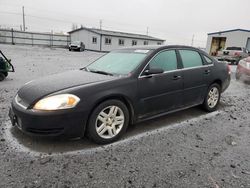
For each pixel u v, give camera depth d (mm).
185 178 2551
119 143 3383
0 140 3307
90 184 2395
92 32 37500
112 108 3357
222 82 5145
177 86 4141
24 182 2387
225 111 5184
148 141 3473
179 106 4328
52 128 2908
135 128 3984
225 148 3320
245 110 5367
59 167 2684
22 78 8633
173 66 4141
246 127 4211
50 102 2912
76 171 2615
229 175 2635
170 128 4027
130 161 2871
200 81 4594
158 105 3920
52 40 40000
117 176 2547
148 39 42250
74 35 41406
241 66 9602
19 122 3117
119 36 38219
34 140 3348
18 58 16516
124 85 3418
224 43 30109
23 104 3092
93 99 3098
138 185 2406
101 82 3297
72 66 13312
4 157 2859
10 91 6398
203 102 4895
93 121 3162
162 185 2418
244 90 8070
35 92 3141
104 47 36906
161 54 4016
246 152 3219
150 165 2791
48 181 2418
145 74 3672
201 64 4707
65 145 3242
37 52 24578
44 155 2945
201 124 4281
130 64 3814
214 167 2795
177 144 3398
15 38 36531
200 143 3461
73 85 3201
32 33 37781
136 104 3590
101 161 2848
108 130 3354
